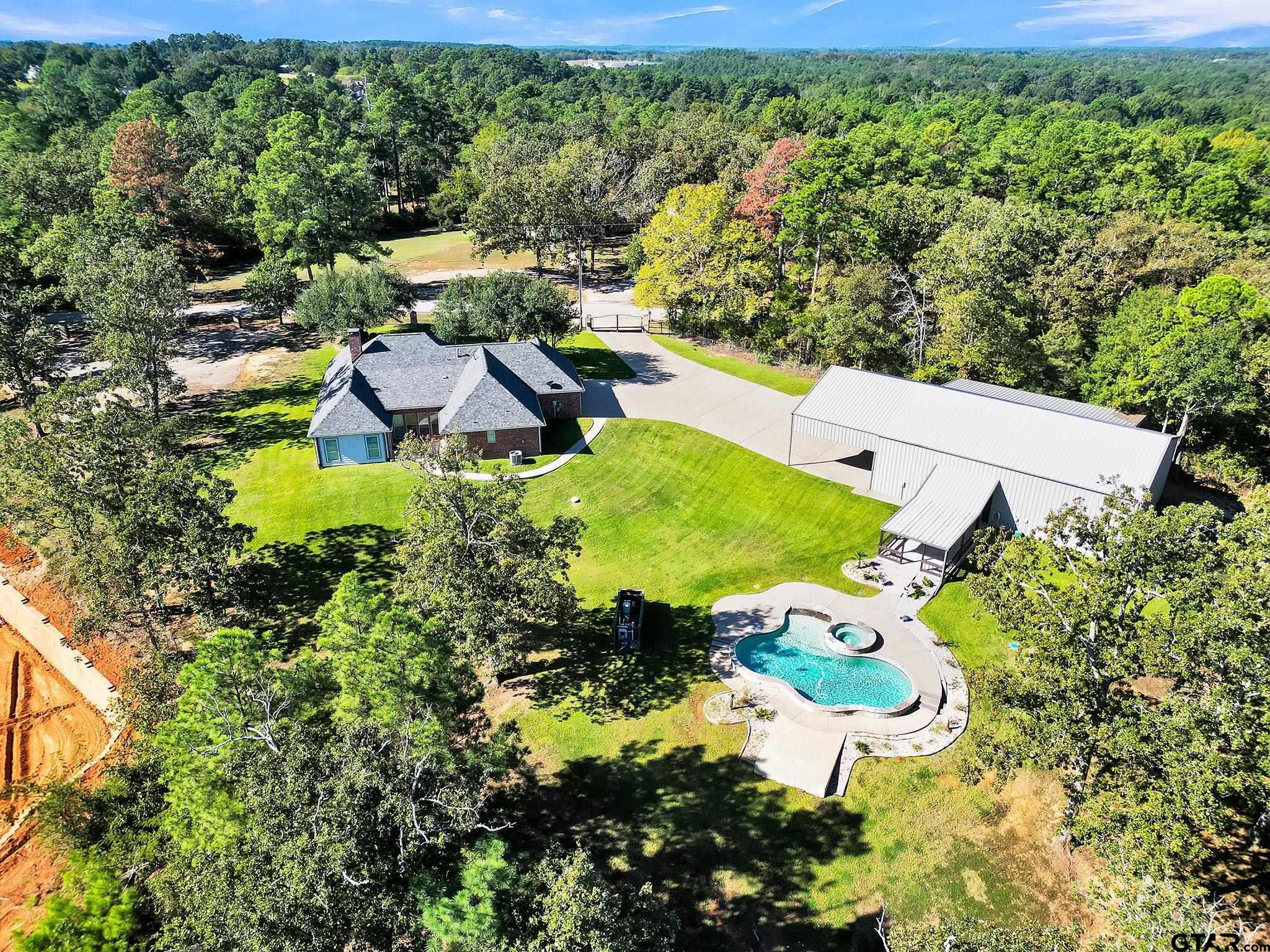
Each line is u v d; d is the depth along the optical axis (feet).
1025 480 135.33
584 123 428.56
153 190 295.48
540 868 61.87
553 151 347.56
